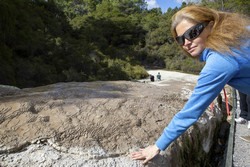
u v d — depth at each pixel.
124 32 55.66
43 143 1.48
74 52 27.72
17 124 1.58
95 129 1.65
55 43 27.45
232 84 0.97
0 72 14.31
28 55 22.59
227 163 1.93
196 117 0.99
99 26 49.94
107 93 2.47
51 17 39.38
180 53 44.47
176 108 2.42
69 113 1.81
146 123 1.91
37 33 24.48
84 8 66.56
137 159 1.44
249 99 2.71
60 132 1.55
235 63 0.86
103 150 1.49
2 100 1.96
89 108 1.93
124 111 1.98
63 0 62.56
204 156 2.34
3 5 16.34
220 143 2.87
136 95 2.56
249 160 2.13
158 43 53.38
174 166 1.64
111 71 29.02
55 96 2.20
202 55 0.98
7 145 1.38
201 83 0.93
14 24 18.14
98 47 40.44
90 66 27.42
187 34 0.96
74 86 2.88
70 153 1.43
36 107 1.83
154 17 61.41
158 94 2.70
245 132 2.80
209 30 0.96
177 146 1.78
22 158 1.32
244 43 0.86
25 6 27.98
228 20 0.92
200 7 0.96
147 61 50.66
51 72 22.02
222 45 0.86
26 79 17.47
